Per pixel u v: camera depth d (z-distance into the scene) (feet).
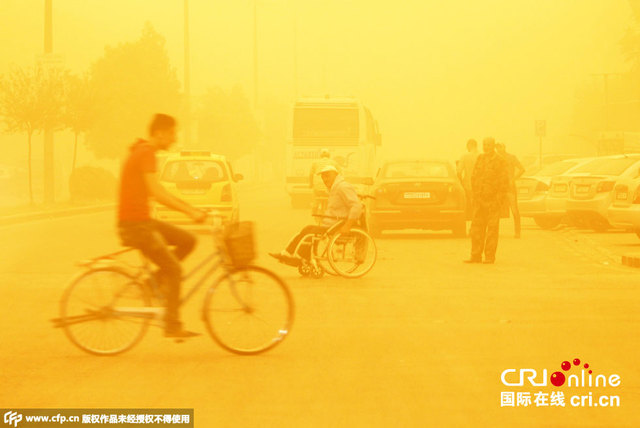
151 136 40.55
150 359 39.78
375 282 64.49
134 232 39.86
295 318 49.67
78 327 40.57
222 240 40.70
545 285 62.39
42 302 56.24
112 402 32.37
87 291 40.55
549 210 110.32
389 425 29.27
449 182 99.40
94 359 39.78
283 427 29.07
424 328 46.57
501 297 56.90
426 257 81.41
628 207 87.04
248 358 39.91
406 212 98.68
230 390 34.01
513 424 29.45
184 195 109.81
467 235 105.40
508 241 97.35
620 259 77.97
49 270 73.41
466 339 43.62
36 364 38.73
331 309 52.65
